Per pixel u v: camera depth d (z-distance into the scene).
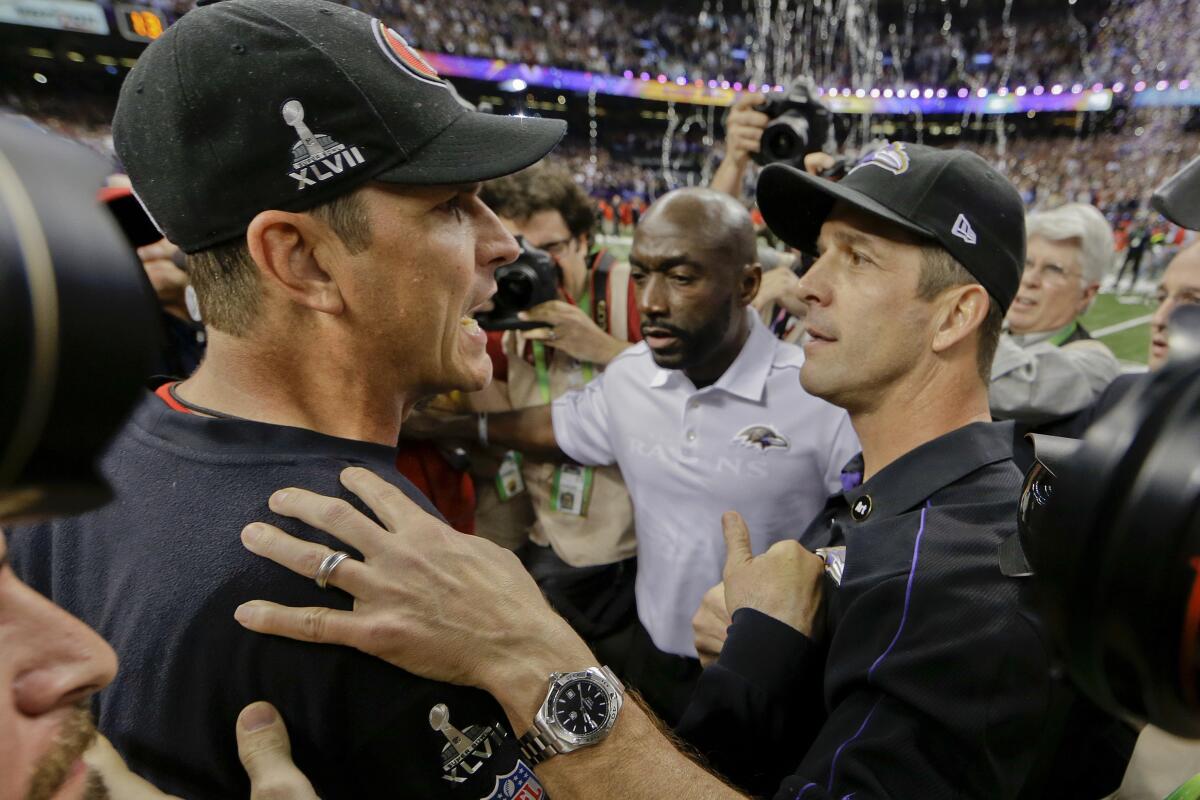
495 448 1.80
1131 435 0.31
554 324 1.67
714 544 1.43
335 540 0.57
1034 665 0.70
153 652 0.56
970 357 0.95
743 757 0.88
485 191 1.87
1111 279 10.70
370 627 0.54
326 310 0.62
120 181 0.65
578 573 1.74
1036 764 0.74
